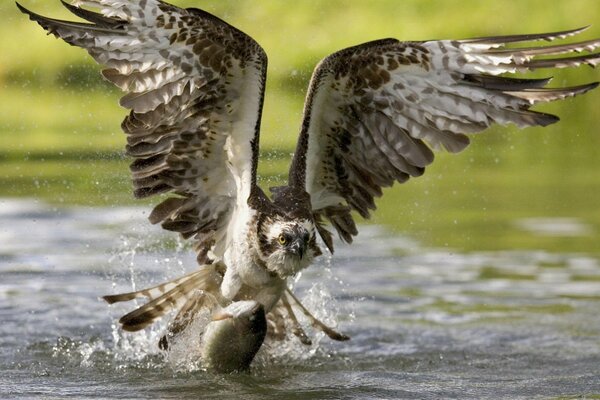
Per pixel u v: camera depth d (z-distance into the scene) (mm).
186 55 11031
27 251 17812
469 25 35531
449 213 21781
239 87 11219
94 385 11328
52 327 13938
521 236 19625
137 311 11898
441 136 11719
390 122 11852
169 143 11633
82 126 29312
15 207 20922
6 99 32562
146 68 11125
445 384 11539
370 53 11336
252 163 11477
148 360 12555
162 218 12016
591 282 16453
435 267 17469
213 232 12016
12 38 35125
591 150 30203
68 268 16812
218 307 12016
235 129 11469
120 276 16375
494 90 11320
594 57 11008
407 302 15406
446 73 11344
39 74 33969
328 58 11398
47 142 26828
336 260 17812
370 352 13047
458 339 13609
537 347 13250
